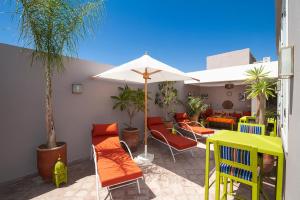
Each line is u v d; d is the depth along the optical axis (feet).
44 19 9.90
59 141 13.39
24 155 11.48
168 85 24.77
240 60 47.29
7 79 10.73
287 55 5.02
